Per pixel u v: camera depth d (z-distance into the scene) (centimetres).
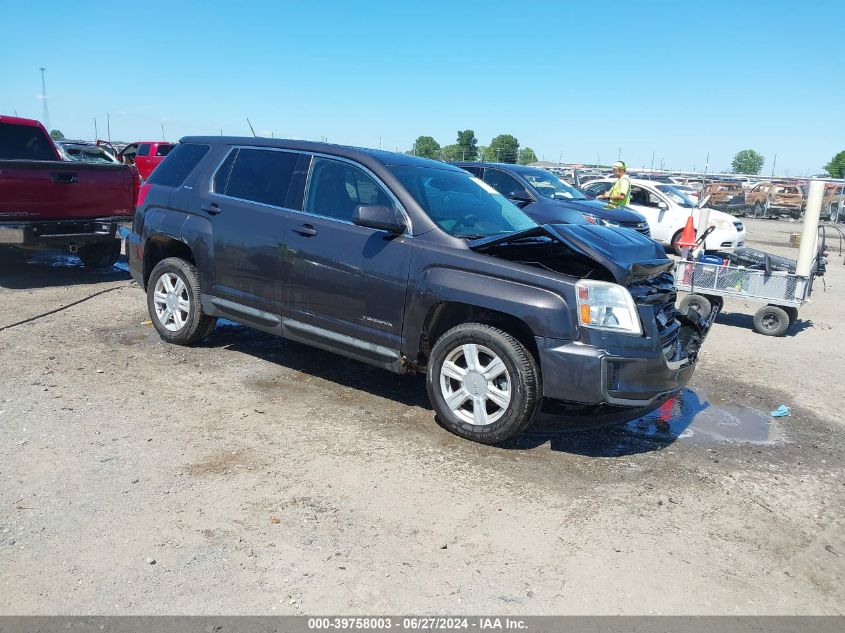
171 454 411
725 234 1541
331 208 511
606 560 330
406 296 464
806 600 310
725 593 311
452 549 331
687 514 381
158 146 2461
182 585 293
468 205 517
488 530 349
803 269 845
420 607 288
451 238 457
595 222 1045
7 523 330
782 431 530
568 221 1041
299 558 316
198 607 280
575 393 416
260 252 535
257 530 336
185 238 586
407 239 468
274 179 548
